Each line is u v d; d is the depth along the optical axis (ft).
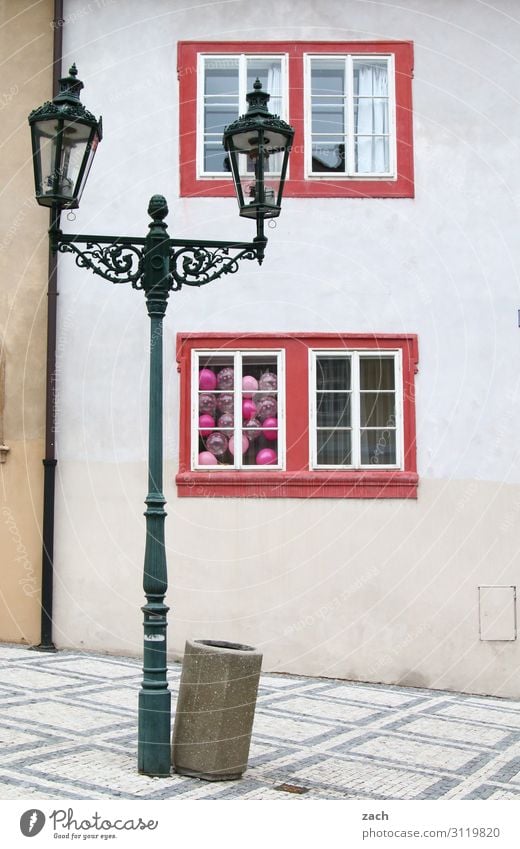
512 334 37.91
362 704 32.37
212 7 38.78
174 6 38.86
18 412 38.27
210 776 21.67
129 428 37.60
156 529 22.75
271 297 37.76
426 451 37.42
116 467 37.52
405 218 38.19
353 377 37.55
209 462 37.40
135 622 36.99
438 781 23.07
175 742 22.27
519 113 38.70
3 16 39.78
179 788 20.95
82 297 38.19
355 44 38.65
